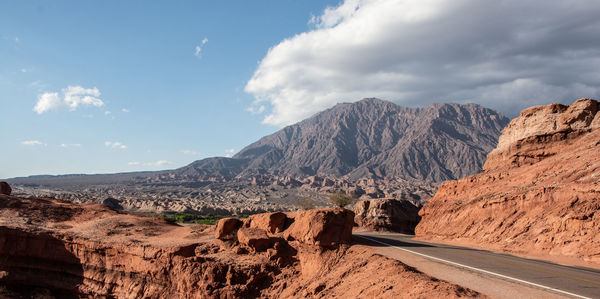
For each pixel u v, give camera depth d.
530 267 24.09
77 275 42.31
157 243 41.75
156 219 61.25
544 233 33.38
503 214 40.41
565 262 28.12
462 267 23.30
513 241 35.75
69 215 58.22
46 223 52.50
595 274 22.47
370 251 28.09
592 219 30.03
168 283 35.25
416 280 18.91
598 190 31.31
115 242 42.31
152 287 36.25
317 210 32.56
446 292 16.75
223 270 31.53
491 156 58.53
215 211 184.12
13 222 49.47
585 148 40.56
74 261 43.50
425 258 26.55
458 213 48.69
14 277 43.16
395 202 82.94
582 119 46.28
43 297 40.84
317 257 29.36
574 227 31.00
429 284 17.97
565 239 31.02
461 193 54.38
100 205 67.25
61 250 44.38
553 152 46.75
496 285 18.64
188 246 37.16
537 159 48.44
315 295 24.64
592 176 33.59
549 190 36.50
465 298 15.84
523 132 53.03
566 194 34.41
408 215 81.69
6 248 44.38
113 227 52.09
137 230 51.31
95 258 42.19
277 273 30.75
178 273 34.09
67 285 41.88
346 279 24.84
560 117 48.50
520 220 37.50
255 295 29.38
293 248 32.62
